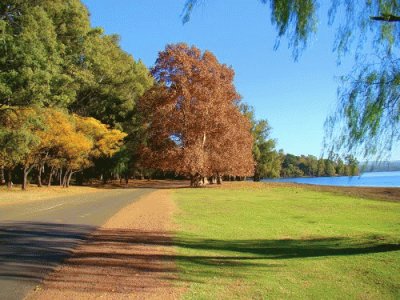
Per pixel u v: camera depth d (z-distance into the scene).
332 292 7.21
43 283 7.16
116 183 69.06
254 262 9.37
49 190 40.22
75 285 7.04
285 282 7.75
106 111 61.66
